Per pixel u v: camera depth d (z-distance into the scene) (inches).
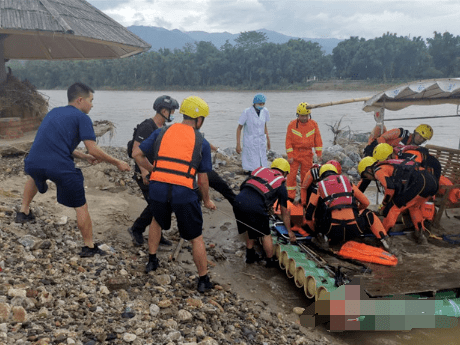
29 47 398.0
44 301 126.9
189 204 149.9
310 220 202.5
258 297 177.9
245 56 7416.3
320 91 6382.9
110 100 2460.6
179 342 121.6
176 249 204.5
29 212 182.5
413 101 282.5
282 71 7293.3
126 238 209.2
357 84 6796.3
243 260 215.6
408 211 219.0
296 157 301.1
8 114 338.6
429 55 6875.0
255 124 342.3
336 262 180.9
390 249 188.1
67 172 153.3
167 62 7637.8
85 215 163.9
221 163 404.5
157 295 151.9
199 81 7519.7
